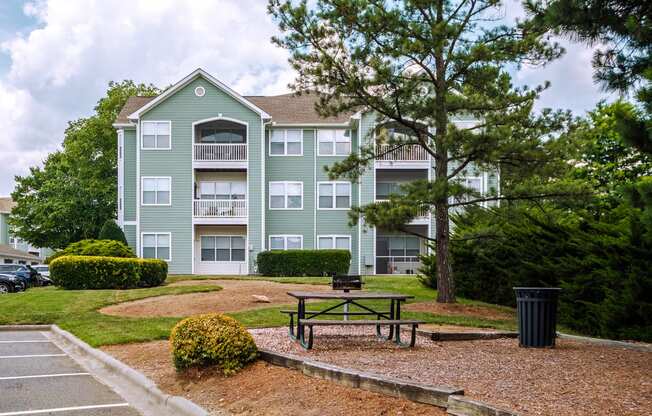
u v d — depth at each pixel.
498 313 15.45
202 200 32.16
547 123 15.34
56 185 45.84
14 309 16.67
